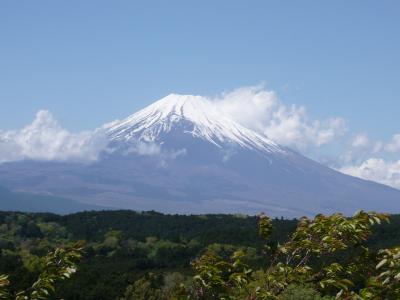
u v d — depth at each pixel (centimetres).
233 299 973
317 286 933
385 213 921
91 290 6625
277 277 966
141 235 14050
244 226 14538
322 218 957
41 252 10844
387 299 811
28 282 4444
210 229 13962
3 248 11300
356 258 906
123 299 6462
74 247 1016
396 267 817
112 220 16112
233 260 1034
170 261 11100
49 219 15875
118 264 10612
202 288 995
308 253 961
